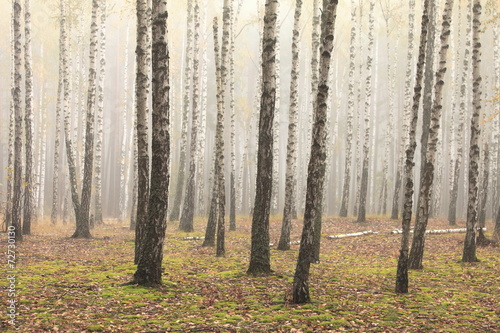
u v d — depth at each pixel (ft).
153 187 34.19
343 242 61.93
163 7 33.83
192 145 76.64
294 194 89.25
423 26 35.73
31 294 29.76
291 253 52.39
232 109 81.30
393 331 24.63
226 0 56.34
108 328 23.66
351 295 32.96
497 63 86.63
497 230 60.08
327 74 30.32
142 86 41.65
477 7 47.39
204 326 24.62
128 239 61.98
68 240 59.31
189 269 41.32
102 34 88.48
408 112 87.45
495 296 33.14
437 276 40.52
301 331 24.14
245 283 35.91
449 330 24.85
